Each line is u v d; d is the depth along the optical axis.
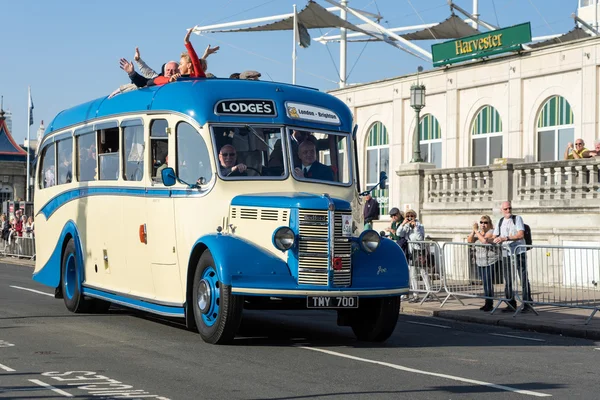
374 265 11.89
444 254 18.66
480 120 29.67
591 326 14.89
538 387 9.13
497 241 17.33
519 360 11.13
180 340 12.10
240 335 12.91
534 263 16.81
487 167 25.38
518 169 24.48
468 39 29.30
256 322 14.90
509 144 28.33
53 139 17.47
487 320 16.27
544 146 27.44
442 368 10.25
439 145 31.11
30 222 38.94
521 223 17.34
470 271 18.02
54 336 12.39
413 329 14.76
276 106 12.60
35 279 18.05
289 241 11.26
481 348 12.27
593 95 25.72
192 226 12.20
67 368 9.80
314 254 11.42
